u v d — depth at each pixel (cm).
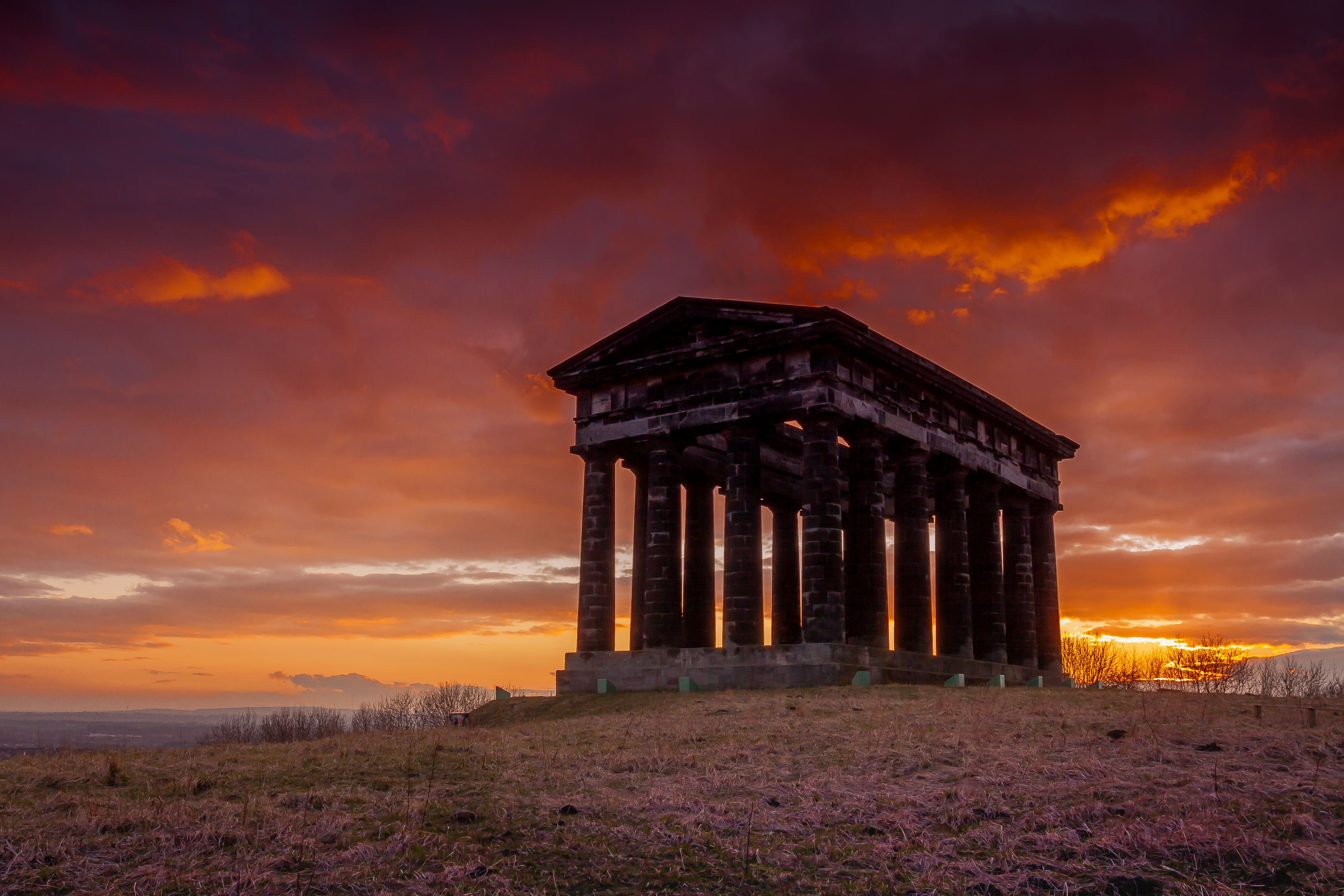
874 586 5950
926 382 6544
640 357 6406
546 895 1867
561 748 3306
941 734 3253
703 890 1894
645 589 6675
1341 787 2264
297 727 6881
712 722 3872
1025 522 7781
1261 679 6050
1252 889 1784
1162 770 2539
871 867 1997
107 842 2095
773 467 7519
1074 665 10419
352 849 2075
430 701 7675
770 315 5878
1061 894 1822
